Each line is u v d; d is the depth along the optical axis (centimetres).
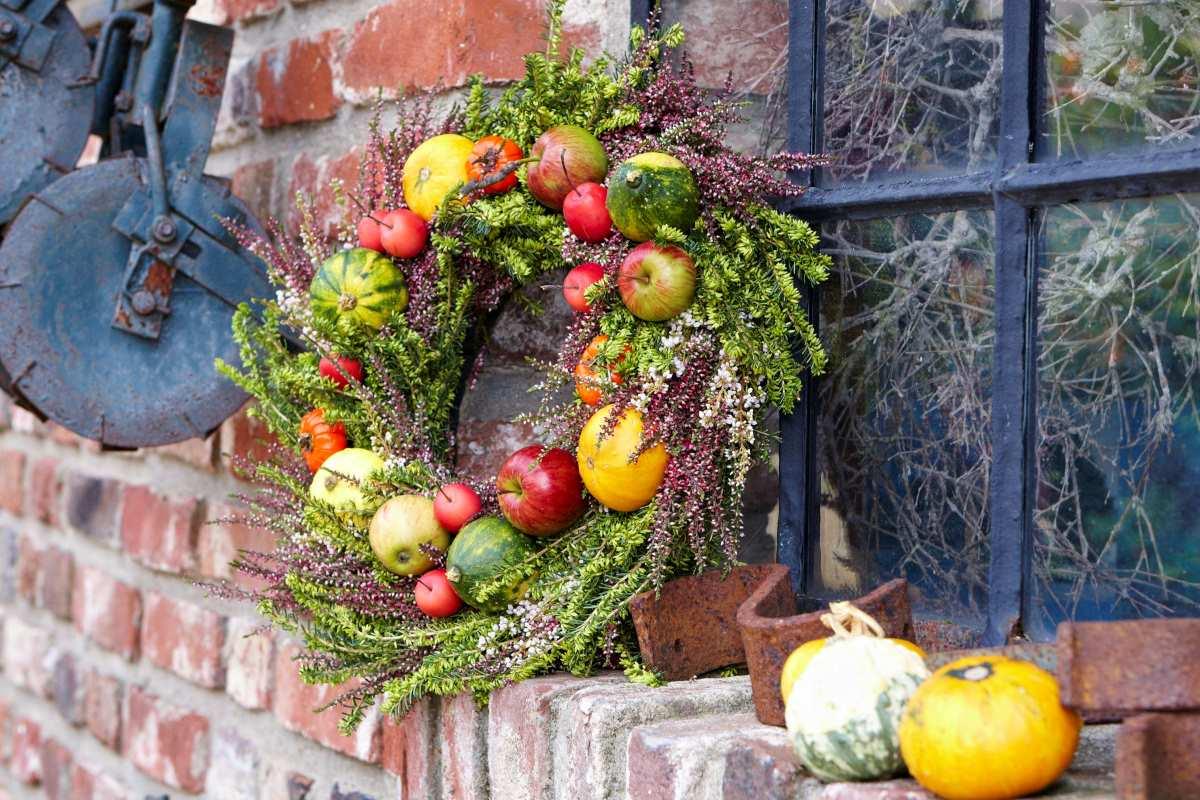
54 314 235
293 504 238
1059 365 207
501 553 222
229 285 243
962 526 214
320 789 260
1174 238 200
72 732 326
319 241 244
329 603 231
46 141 238
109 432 238
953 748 181
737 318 216
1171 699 178
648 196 214
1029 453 209
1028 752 181
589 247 221
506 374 243
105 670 313
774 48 228
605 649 221
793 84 226
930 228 216
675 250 215
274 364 241
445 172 230
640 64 226
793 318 218
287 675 265
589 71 227
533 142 229
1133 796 176
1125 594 204
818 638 202
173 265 240
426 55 243
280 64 268
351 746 252
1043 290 208
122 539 305
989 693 182
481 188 225
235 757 277
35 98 238
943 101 215
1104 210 204
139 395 239
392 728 244
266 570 235
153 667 299
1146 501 203
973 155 212
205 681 281
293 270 240
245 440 273
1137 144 202
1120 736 176
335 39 258
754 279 218
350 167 254
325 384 235
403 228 231
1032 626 209
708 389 215
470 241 229
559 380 221
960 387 214
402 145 237
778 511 229
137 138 251
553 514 221
